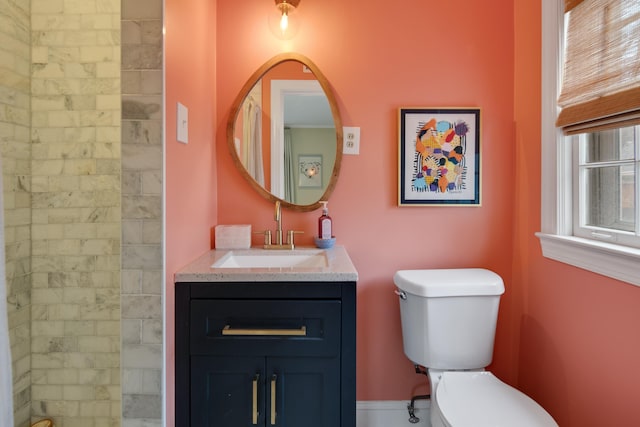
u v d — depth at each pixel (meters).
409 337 1.60
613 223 1.27
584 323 1.29
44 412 1.72
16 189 1.62
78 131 1.70
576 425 1.33
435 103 1.80
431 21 1.79
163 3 1.10
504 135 1.80
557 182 1.45
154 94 1.10
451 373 1.45
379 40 1.79
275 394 1.27
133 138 1.10
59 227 1.71
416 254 1.81
